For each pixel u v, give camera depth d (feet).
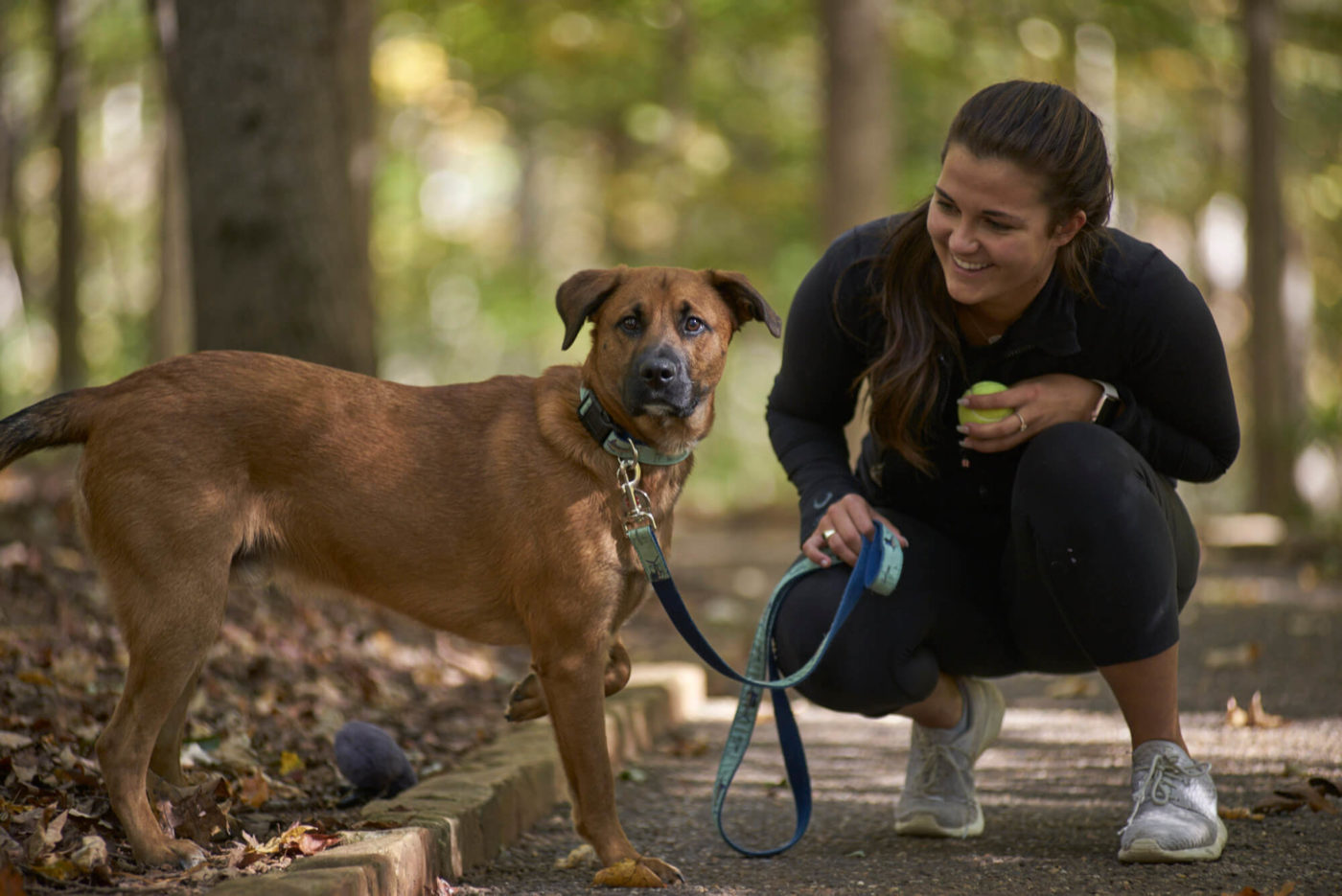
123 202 97.45
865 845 13.39
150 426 11.75
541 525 12.30
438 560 12.60
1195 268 96.12
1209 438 12.80
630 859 12.03
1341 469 65.77
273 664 19.04
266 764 15.16
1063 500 11.75
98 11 74.59
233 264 25.84
